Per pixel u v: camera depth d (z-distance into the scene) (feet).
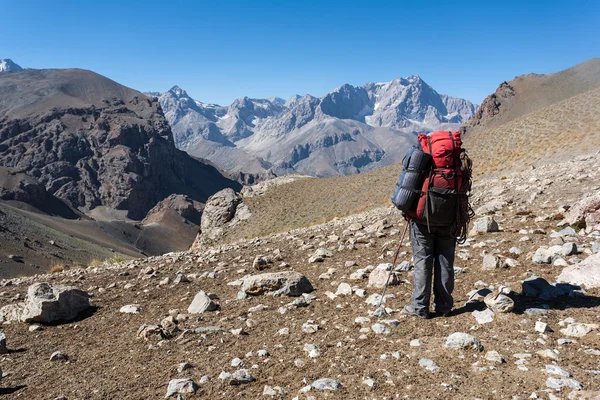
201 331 20.53
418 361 14.39
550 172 67.56
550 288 18.83
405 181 17.43
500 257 24.95
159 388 15.07
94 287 35.94
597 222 29.43
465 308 18.78
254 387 14.24
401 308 20.03
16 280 48.93
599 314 15.97
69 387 16.28
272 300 24.71
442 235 18.07
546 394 11.43
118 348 20.15
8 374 18.39
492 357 13.73
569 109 238.89
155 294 30.86
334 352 16.06
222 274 35.06
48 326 25.63
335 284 26.45
